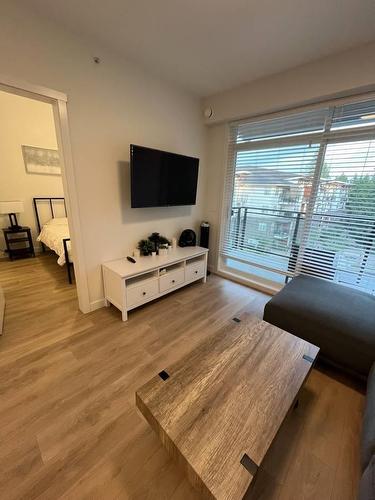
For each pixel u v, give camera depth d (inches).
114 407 52.0
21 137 148.9
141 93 88.4
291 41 69.4
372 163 77.6
